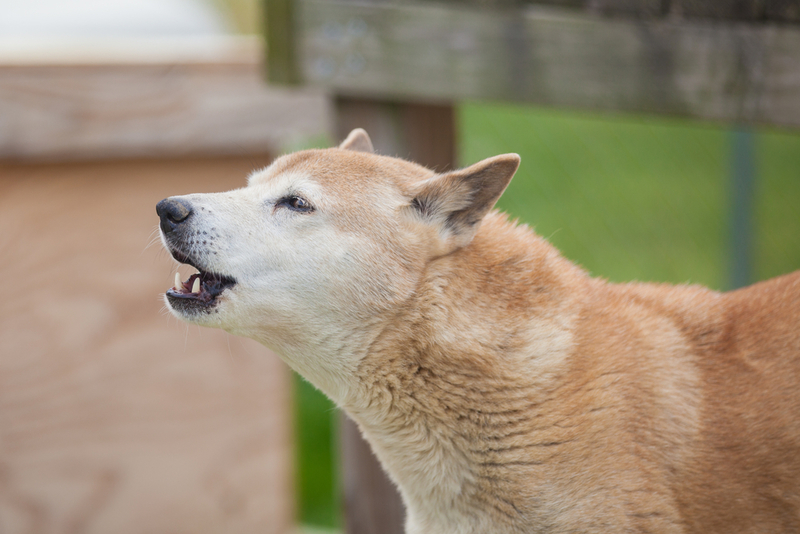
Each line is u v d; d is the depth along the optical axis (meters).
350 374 2.80
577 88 3.22
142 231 4.03
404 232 2.78
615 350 2.62
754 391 2.56
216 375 4.20
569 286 2.81
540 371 2.58
